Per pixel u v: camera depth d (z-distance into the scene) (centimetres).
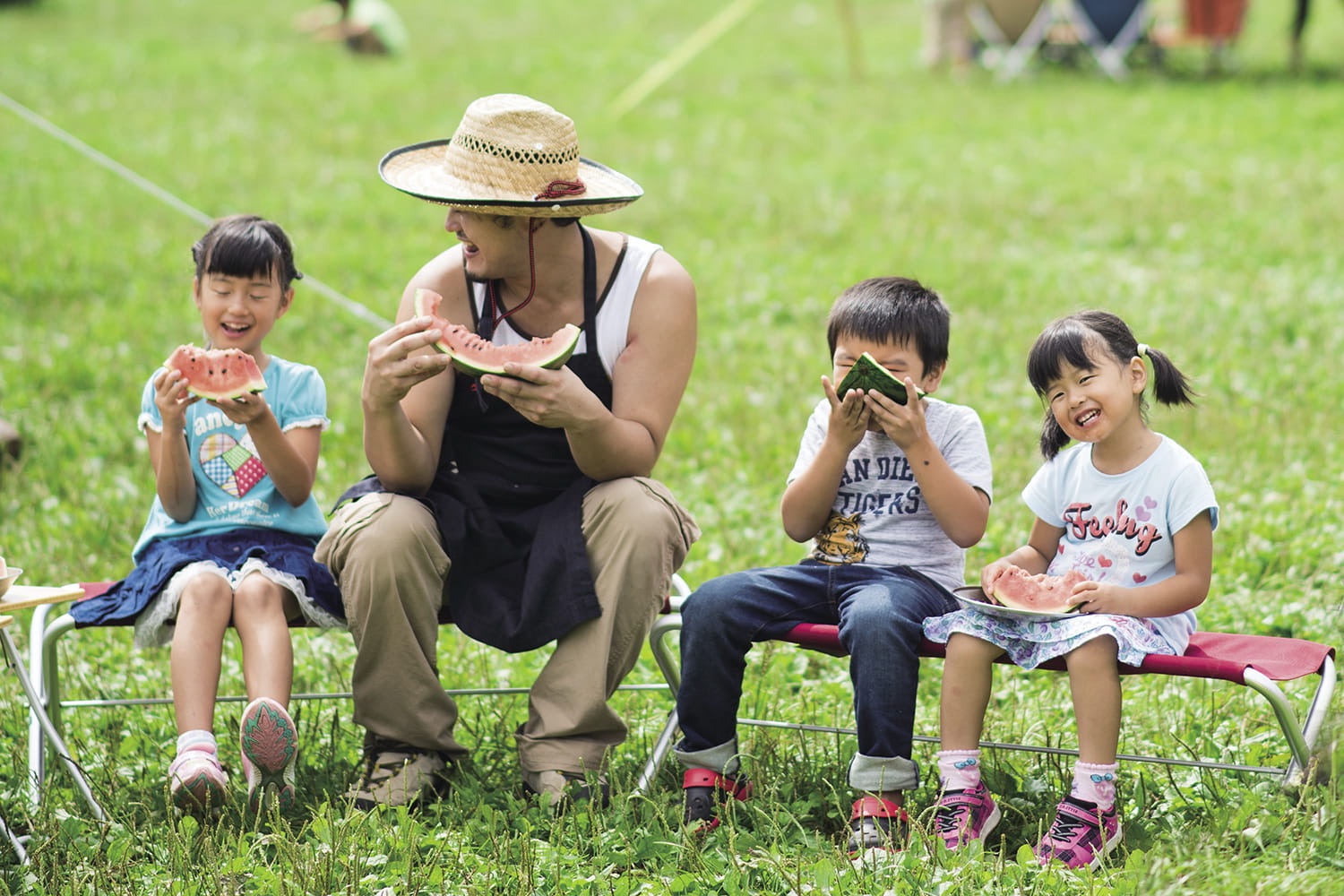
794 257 2070
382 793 769
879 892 649
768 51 4019
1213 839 683
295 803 765
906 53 3953
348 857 684
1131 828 717
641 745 841
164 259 2014
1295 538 1109
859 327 767
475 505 786
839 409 747
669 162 2725
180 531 822
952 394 1481
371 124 3020
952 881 654
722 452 1354
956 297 1845
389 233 2192
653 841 700
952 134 2941
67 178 2456
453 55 3900
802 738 809
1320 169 2531
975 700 715
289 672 763
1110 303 1800
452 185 773
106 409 1452
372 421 754
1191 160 2645
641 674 956
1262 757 804
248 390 773
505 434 811
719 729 756
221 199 2362
